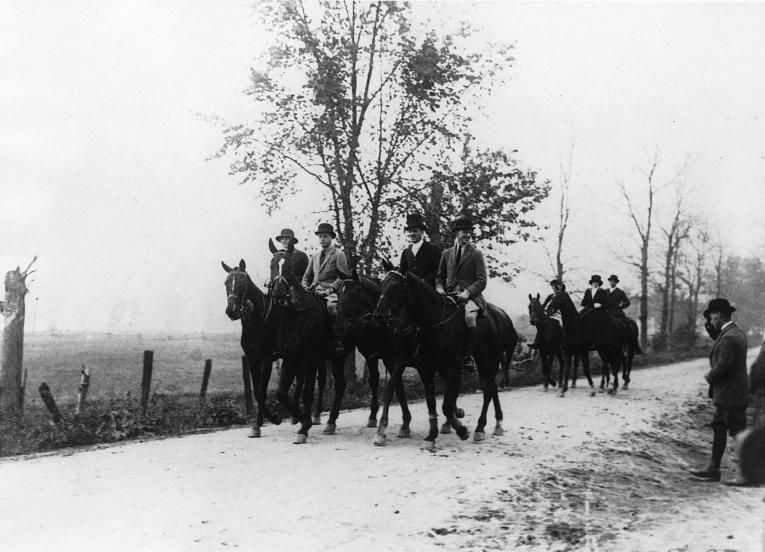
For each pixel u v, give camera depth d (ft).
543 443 33.68
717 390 29.19
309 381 32.78
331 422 35.19
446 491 23.59
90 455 29.60
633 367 100.37
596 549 18.48
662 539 19.54
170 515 20.43
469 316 31.96
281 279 33.04
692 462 34.50
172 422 38.73
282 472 25.85
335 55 56.18
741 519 22.25
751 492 27.14
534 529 20.22
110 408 38.37
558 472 27.71
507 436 35.09
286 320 33.01
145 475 25.46
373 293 34.73
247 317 34.40
